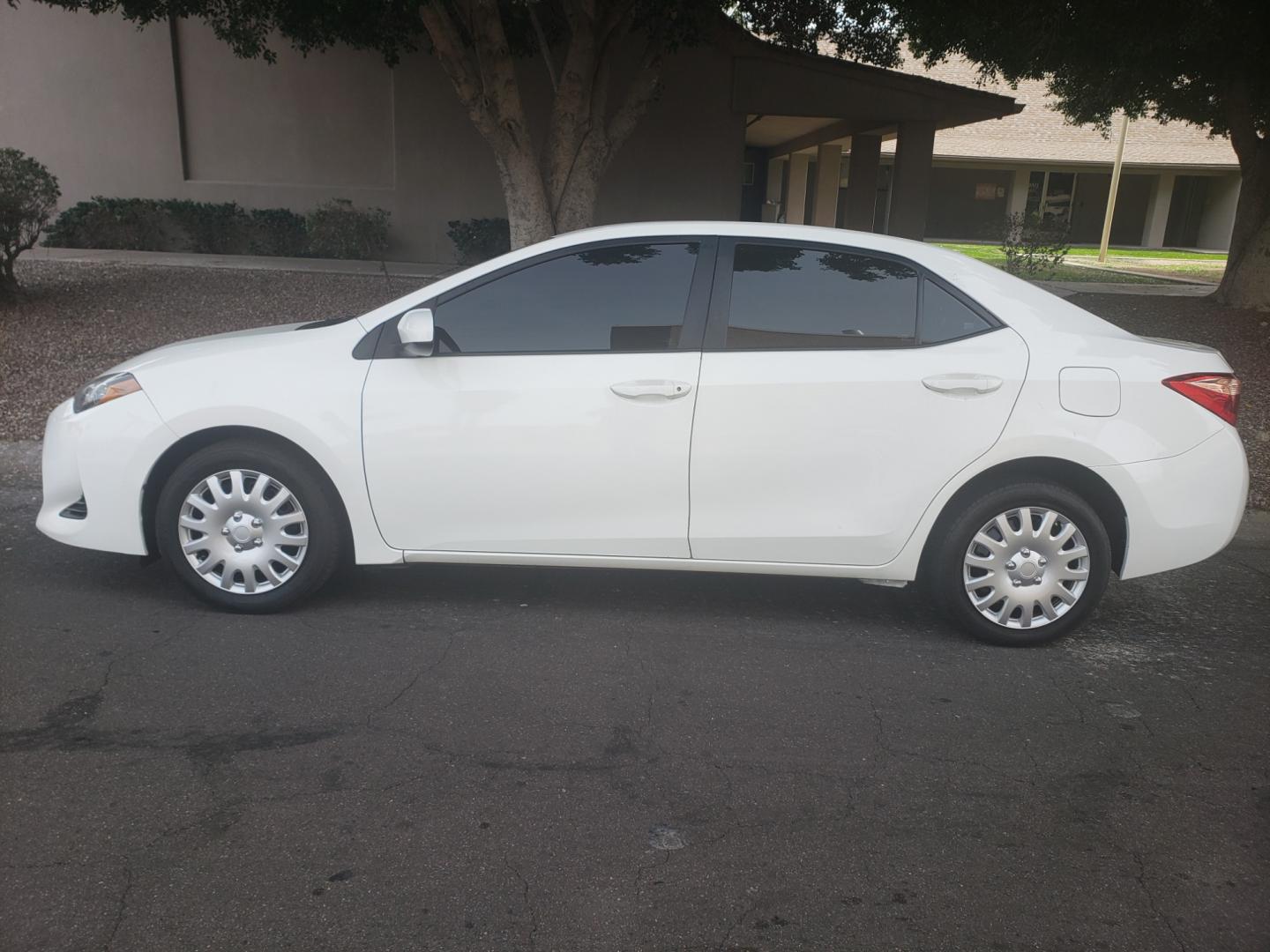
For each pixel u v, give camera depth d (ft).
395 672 13.39
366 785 10.78
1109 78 42.55
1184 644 15.19
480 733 11.95
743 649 14.51
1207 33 35.55
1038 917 9.05
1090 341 14.39
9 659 13.42
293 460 14.58
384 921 8.74
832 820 10.43
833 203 78.23
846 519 14.39
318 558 14.84
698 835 10.12
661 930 8.75
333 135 55.26
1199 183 121.70
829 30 40.73
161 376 14.70
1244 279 45.88
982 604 14.66
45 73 54.24
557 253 14.67
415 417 14.32
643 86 35.40
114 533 14.92
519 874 9.44
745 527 14.46
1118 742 12.17
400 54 53.72
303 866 9.44
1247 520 21.50
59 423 15.21
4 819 9.98
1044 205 120.47
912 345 14.30
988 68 40.63
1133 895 9.38
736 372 14.19
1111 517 14.73
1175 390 14.21
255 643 14.12
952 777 11.29
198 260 50.06
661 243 14.69
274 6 38.83
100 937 8.43
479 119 33.99
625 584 16.94
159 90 54.29
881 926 8.87
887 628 15.46
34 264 46.21
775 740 11.98
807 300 14.48
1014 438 14.06
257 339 15.31
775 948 8.58
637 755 11.57
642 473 14.33
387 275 47.47
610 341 14.47
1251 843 10.23
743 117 53.88
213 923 8.64
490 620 15.23
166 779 10.75
